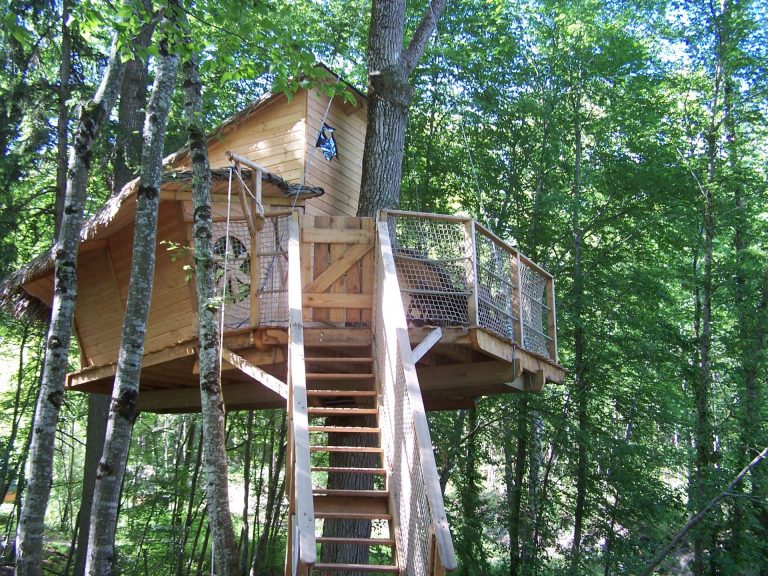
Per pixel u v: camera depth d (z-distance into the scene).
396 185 10.27
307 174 10.80
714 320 17.59
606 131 15.38
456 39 15.31
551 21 15.13
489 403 14.09
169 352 7.88
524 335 8.60
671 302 14.91
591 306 14.16
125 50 6.62
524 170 15.70
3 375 20.75
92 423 12.53
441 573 4.32
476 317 7.34
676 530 14.30
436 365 8.77
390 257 7.00
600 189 15.31
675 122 16.41
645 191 15.02
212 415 6.16
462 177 15.66
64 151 12.43
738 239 16.69
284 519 17.25
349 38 16.14
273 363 7.43
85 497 12.19
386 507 6.22
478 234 7.96
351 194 11.88
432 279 7.71
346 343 7.52
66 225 6.32
